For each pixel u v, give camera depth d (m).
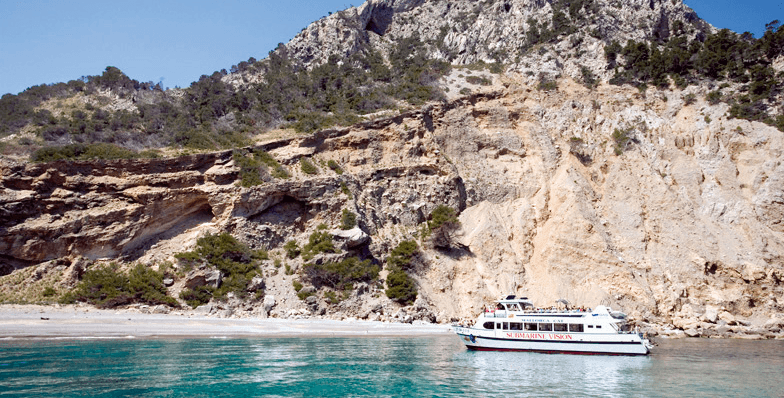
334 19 123.19
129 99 89.56
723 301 59.97
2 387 25.61
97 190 60.50
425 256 64.94
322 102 87.00
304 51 118.25
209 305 54.81
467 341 43.09
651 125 78.88
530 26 109.25
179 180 62.41
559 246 65.00
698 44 93.38
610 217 68.81
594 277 61.88
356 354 38.28
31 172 58.06
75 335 41.66
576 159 75.50
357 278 59.81
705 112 78.12
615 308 58.56
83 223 58.62
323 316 56.38
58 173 59.00
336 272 59.03
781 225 65.44
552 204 70.88
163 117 81.75
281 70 105.75
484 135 79.75
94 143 67.00
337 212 65.56
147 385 27.17
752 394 29.14
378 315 57.22
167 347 38.38
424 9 138.62
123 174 61.50
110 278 55.34
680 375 34.00
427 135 75.56
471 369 34.62
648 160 74.31
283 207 66.12
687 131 77.38
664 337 53.94
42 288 55.12
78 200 59.22
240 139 72.06
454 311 60.03
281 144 70.81
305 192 65.38
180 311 53.84
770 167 69.25
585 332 41.34
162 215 62.25
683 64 87.69
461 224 68.50
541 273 64.50
